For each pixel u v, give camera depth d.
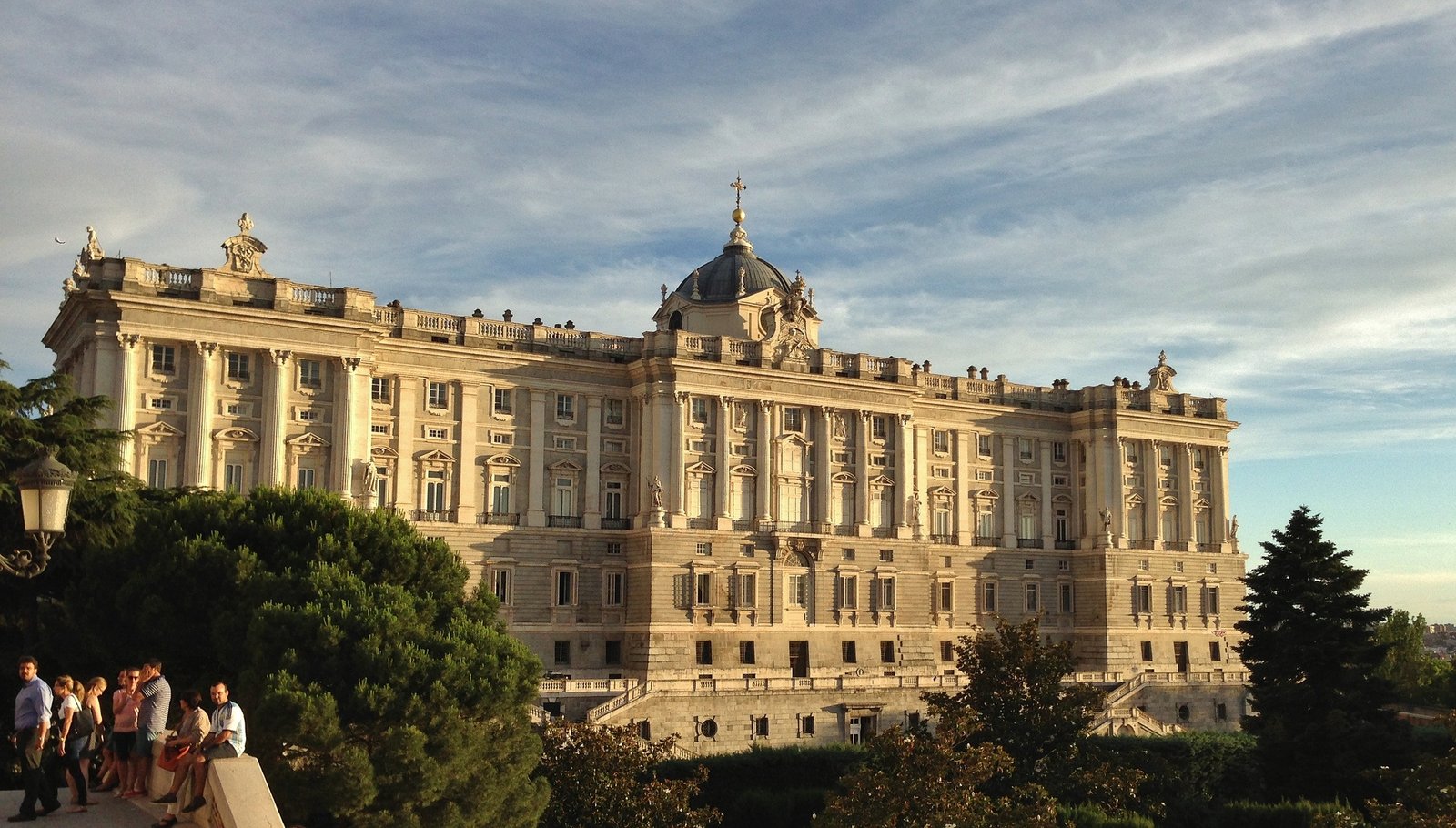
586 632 108.44
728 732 95.38
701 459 112.00
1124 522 133.50
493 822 51.16
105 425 89.38
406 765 46.94
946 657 125.19
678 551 109.06
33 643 61.25
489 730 51.72
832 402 118.06
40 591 62.78
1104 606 131.38
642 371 111.56
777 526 114.31
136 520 61.38
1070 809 66.44
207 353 93.25
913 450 124.88
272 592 52.84
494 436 107.50
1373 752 80.06
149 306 91.19
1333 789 80.00
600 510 110.88
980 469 131.25
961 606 127.38
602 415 112.38
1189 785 80.75
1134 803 71.56
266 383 95.81
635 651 107.94
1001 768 55.00
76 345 93.88
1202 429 140.12
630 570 110.44
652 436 110.38
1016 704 68.69
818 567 115.62
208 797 28.72
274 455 94.94
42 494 28.44
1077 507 136.38
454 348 105.62
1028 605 131.62
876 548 119.06
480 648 53.47
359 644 49.03
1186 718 116.19
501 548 105.94
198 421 92.44
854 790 53.78
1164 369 139.88
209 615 55.75
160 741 34.19
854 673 111.31
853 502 118.81
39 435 58.97
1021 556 131.75
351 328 98.38
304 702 45.75
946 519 128.38
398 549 59.88
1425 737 89.62
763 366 114.94
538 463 108.75
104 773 37.75
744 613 111.44
